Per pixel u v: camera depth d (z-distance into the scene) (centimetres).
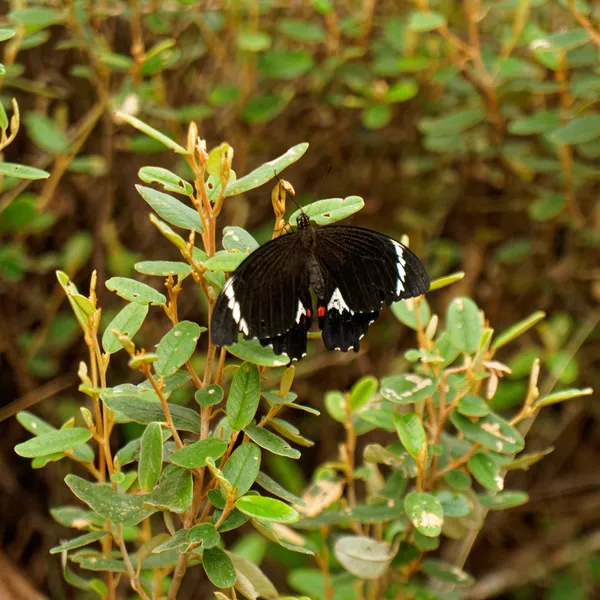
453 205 165
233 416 105
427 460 114
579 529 174
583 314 162
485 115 141
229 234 108
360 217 167
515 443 112
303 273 108
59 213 147
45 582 148
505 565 169
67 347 148
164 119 145
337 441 163
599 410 165
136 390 105
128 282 106
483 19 163
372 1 142
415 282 111
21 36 129
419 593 116
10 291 145
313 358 159
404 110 161
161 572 114
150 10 135
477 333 112
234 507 106
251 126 156
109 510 105
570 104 136
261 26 148
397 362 160
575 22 145
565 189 142
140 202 151
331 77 151
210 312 107
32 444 107
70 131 137
